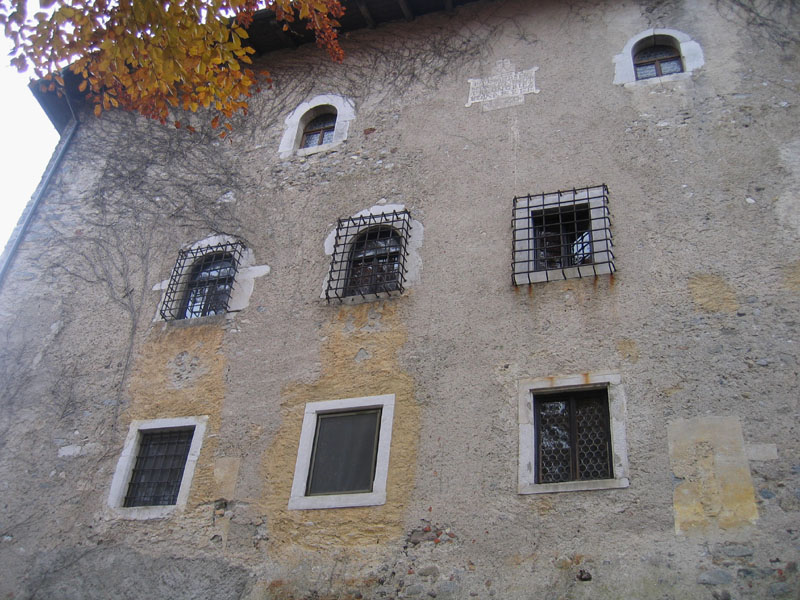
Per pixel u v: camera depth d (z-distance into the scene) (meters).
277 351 8.82
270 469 7.99
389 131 10.54
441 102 10.59
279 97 11.68
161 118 9.77
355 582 7.04
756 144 8.73
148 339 9.52
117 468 8.58
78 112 12.70
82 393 9.36
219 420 8.52
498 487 7.16
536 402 7.66
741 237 8.03
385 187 9.91
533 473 7.16
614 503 6.76
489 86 10.51
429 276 8.82
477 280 8.59
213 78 9.12
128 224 10.93
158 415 8.81
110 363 9.50
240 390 8.66
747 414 6.91
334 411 8.16
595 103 9.75
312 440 8.04
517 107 10.10
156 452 8.67
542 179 9.23
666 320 7.67
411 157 10.09
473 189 9.45
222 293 9.62
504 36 11.00
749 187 8.40
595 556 6.54
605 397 7.48
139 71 8.91
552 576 6.54
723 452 6.77
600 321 7.86
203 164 11.25
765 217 8.11
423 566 6.93
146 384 9.12
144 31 8.41
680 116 9.27
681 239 8.20
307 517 7.56
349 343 8.59
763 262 7.80
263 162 10.92
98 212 11.25
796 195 8.19
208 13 8.80
